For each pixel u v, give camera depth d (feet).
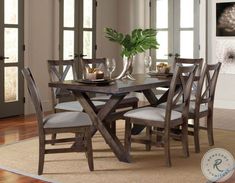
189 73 13.55
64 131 12.28
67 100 25.40
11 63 22.35
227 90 25.49
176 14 27.58
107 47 29.09
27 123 20.58
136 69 29.32
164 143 13.01
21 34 22.79
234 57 25.16
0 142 16.30
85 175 12.17
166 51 28.17
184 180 11.68
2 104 22.02
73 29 26.08
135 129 16.47
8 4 21.97
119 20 29.71
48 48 24.59
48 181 11.68
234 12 24.95
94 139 16.60
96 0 27.76
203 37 26.04
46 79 24.64
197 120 14.62
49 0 24.41
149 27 28.68
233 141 16.38
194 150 14.96
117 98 13.21
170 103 12.75
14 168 12.87
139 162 13.48
